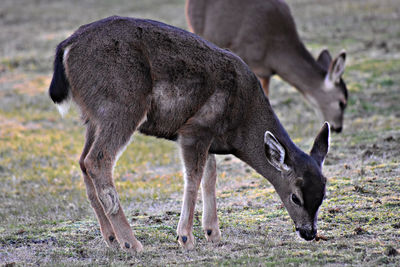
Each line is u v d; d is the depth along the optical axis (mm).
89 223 11898
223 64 10102
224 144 10375
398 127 18812
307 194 9719
